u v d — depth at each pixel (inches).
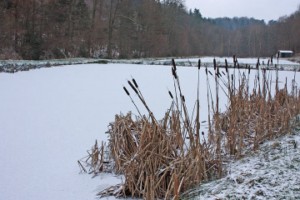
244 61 1269.7
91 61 1023.6
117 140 175.0
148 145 141.6
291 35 2620.6
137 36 1894.7
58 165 185.0
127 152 171.3
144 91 460.8
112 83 546.3
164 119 169.9
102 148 178.1
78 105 363.6
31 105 360.8
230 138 177.2
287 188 116.5
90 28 1568.7
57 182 161.8
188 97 414.3
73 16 1465.3
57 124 279.4
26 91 452.8
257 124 189.9
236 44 2994.6
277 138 190.7
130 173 142.5
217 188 125.5
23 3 1220.5
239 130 187.8
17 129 262.4
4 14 1141.7
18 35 1218.0
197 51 2913.4
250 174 132.5
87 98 406.3
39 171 176.4
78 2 1529.3
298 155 147.5
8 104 364.2
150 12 1951.3
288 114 203.0
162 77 633.6
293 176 125.3
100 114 319.3
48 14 1321.4
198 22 3457.2
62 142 228.2
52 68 786.2
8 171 176.4
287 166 136.3
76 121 290.4
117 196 143.0
